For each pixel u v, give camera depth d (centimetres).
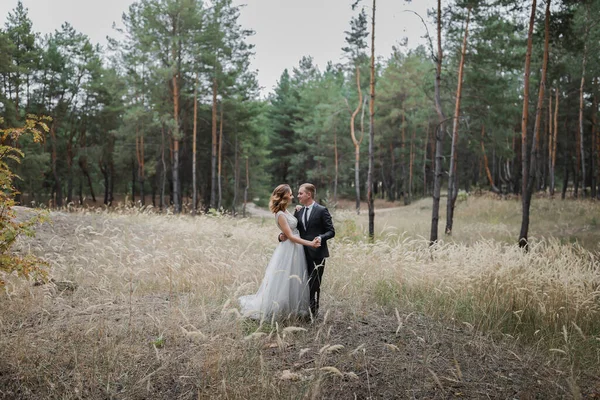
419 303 538
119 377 326
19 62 2655
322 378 333
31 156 2384
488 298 529
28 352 357
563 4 1192
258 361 362
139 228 1127
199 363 351
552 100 3017
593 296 501
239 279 611
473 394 327
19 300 478
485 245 721
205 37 2417
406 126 3638
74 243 866
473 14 1453
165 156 3119
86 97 3266
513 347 424
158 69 2280
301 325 455
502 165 4209
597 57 2398
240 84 2927
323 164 4497
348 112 3822
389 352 393
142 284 591
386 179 4628
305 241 455
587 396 336
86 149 3309
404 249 693
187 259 677
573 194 2906
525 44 1416
